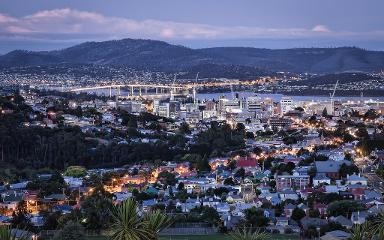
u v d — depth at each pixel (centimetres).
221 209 19438
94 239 15325
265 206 19812
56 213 18162
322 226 16625
